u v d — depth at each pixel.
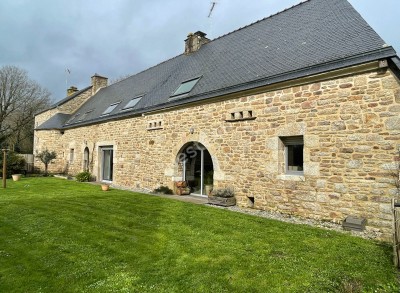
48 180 13.50
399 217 3.46
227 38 11.16
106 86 21.28
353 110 5.21
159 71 13.94
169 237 4.53
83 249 4.02
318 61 5.83
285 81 6.17
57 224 5.27
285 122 6.21
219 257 3.71
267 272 3.27
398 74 4.82
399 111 4.71
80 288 2.96
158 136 9.98
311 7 8.48
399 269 3.38
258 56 8.05
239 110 7.19
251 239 4.42
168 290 2.90
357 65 5.11
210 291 2.87
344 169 5.27
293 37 7.67
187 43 13.02
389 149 4.79
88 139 14.73
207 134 8.06
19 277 3.21
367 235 4.70
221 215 6.01
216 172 7.74
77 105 20.50
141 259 3.67
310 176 5.74
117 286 2.98
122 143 11.95
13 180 13.22
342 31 6.31
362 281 3.06
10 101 27.12
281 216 6.01
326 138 5.54
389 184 4.75
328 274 3.22
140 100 11.88
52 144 17.89
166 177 9.51
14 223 5.35
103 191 9.84
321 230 4.90
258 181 6.71
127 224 5.29
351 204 5.16
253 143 6.86
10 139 27.45
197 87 8.95
